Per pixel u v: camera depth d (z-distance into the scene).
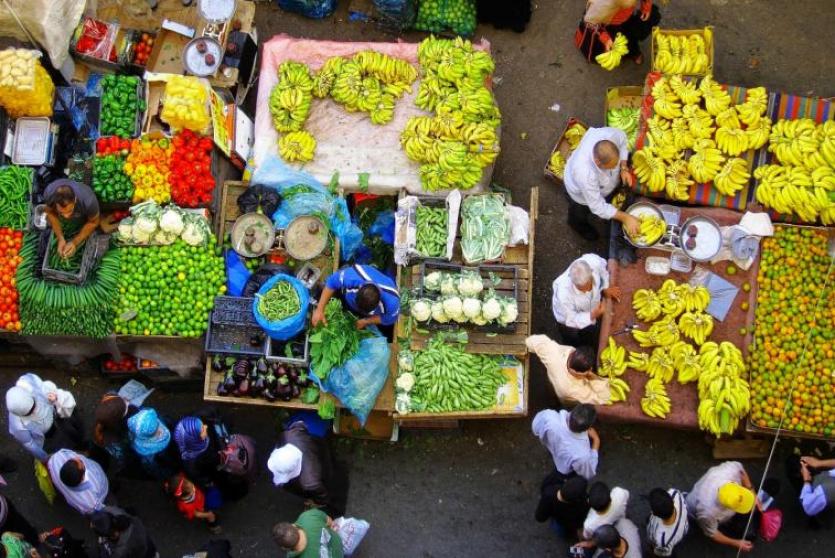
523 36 9.27
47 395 7.54
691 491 7.57
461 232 8.05
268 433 8.30
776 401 7.59
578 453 7.07
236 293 8.03
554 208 8.77
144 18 8.91
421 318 7.71
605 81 9.10
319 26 9.38
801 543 7.84
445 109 8.24
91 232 7.87
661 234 7.93
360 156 8.43
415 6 9.10
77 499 7.25
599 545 6.59
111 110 8.21
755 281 7.93
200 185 8.01
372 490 8.13
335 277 7.48
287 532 6.50
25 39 8.20
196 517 7.77
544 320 8.52
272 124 8.53
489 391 7.76
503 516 8.04
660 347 7.81
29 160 8.21
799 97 8.25
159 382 8.36
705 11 9.22
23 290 7.81
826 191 7.89
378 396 7.77
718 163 8.07
